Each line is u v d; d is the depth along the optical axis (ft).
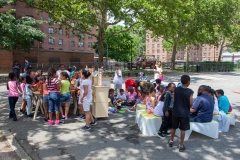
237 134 20.43
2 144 17.54
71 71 37.32
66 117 24.57
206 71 102.12
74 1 57.11
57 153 16.29
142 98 28.55
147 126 19.98
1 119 24.38
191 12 66.18
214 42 106.32
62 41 158.10
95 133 20.39
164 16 58.59
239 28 110.32
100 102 24.16
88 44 181.27
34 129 21.26
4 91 42.98
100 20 72.54
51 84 22.33
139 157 15.75
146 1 57.06
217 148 17.29
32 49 93.91
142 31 82.84
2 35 56.34
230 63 110.93
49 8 64.23
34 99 26.84
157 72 36.58
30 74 28.48
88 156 15.84
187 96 16.14
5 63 82.84
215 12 86.69
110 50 119.14
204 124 18.99
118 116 26.09
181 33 96.63
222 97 22.03
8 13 58.75
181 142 16.69
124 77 70.23
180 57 282.56
